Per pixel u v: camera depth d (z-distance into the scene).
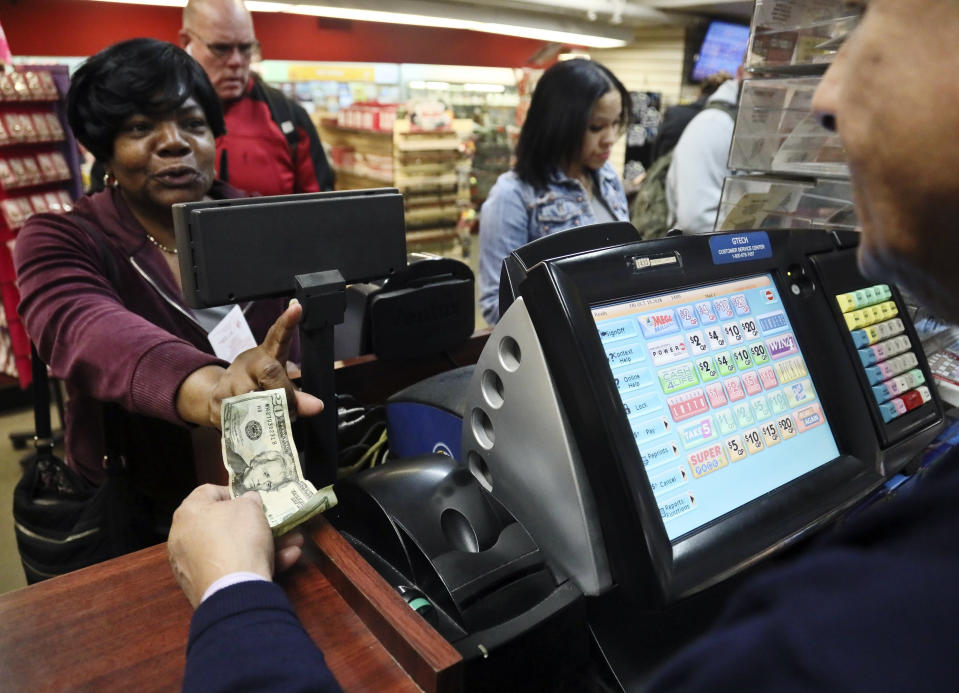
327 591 0.63
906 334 0.97
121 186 1.26
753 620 0.32
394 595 0.59
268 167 2.54
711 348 0.73
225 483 0.90
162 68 1.14
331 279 0.69
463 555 0.65
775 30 1.20
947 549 0.27
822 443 0.80
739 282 0.80
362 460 1.11
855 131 0.31
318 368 0.72
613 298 0.66
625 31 6.49
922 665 0.25
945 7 0.27
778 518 0.70
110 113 1.12
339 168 6.00
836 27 1.10
